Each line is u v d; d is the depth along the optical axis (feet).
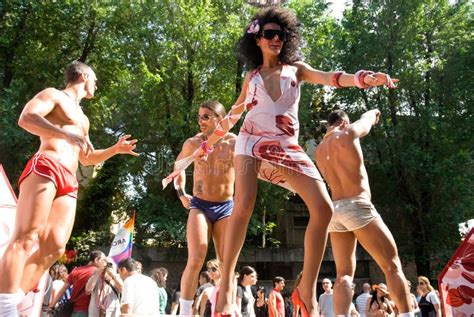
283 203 79.46
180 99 79.10
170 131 74.08
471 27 84.99
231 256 11.13
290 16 12.41
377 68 78.48
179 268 75.87
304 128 73.05
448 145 81.30
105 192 82.17
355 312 29.35
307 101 73.31
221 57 77.56
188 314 15.61
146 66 73.05
